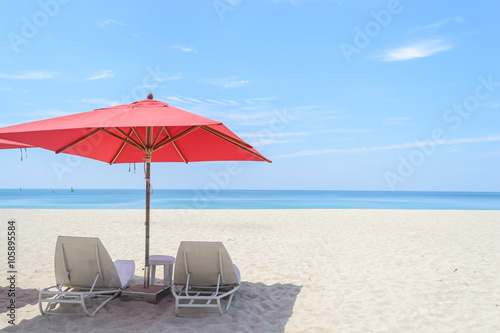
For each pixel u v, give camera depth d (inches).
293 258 292.2
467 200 2274.9
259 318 166.4
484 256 301.6
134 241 369.1
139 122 138.6
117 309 169.8
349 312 176.4
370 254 309.3
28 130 136.4
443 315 172.4
